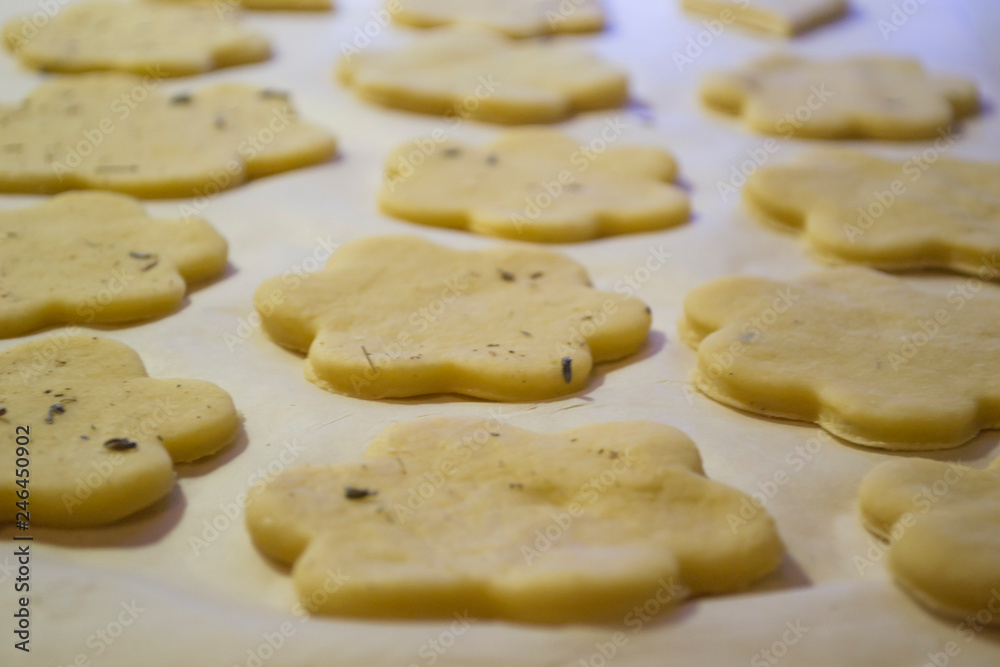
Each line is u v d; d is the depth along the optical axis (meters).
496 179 0.44
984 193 0.43
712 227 0.43
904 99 0.48
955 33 0.55
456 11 0.55
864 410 0.35
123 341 0.38
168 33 0.52
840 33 0.56
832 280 0.39
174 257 0.39
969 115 0.49
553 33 0.55
